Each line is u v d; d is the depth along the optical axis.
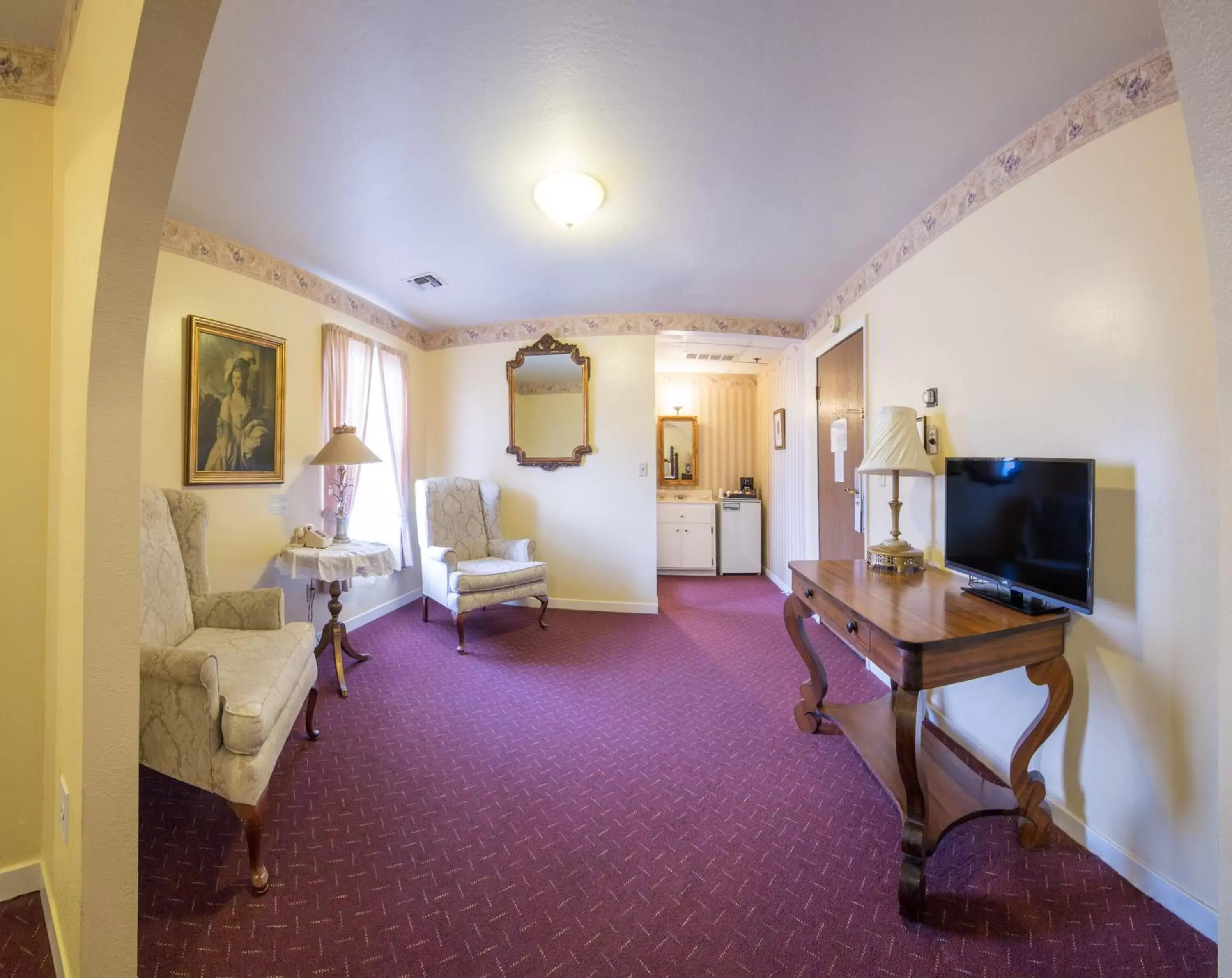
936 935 1.23
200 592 2.04
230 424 2.57
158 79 0.86
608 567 4.09
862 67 1.48
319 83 1.54
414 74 1.51
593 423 4.06
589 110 1.67
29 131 1.36
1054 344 1.64
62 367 1.25
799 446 4.25
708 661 3.02
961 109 1.64
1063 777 1.60
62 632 1.19
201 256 2.45
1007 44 1.38
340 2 1.27
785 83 1.54
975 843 1.55
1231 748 0.71
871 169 1.99
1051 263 1.65
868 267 2.85
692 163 1.95
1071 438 1.58
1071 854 1.50
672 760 1.99
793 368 4.40
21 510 1.34
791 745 2.10
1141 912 1.30
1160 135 1.35
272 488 2.82
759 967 1.15
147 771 1.91
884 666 1.43
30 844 1.36
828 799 1.75
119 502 1.03
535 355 4.07
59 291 1.30
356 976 1.12
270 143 1.83
